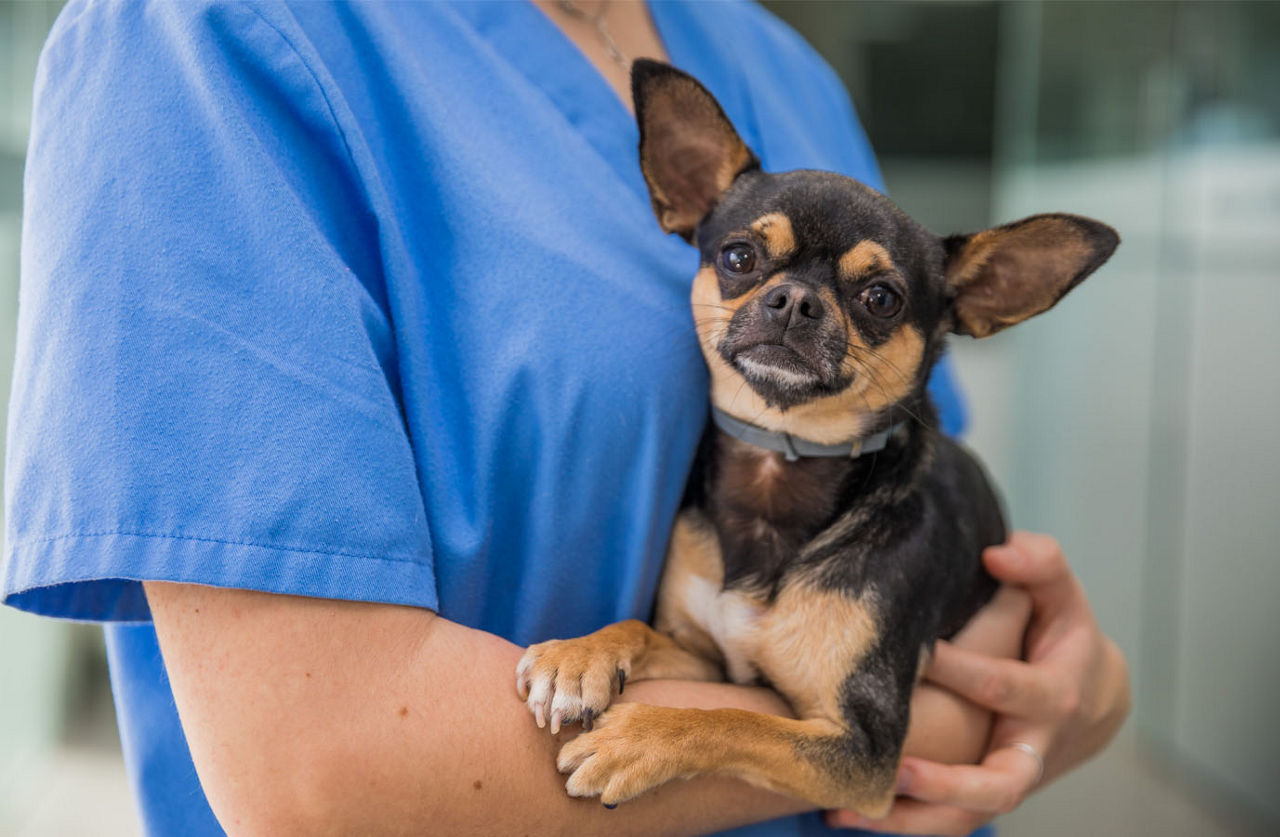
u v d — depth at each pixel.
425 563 0.99
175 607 0.90
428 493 1.09
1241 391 3.74
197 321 0.92
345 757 0.89
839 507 1.43
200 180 0.97
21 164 3.01
